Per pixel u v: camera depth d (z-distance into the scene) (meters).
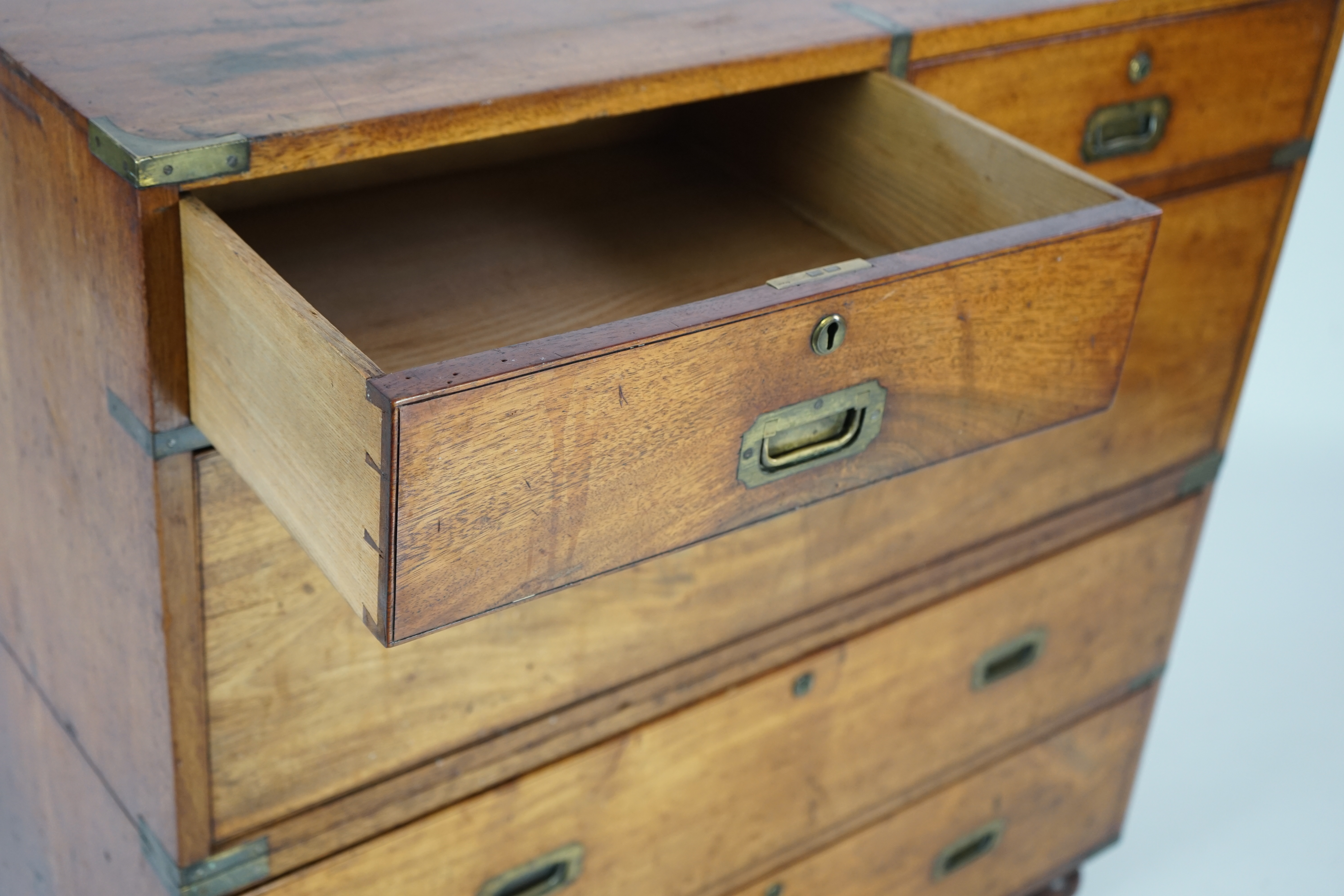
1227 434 1.47
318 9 0.93
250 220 1.03
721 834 1.25
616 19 0.96
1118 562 1.44
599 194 1.11
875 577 1.23
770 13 1.00
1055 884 1.68
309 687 0.93
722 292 0.99
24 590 1.05
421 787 1.02
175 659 0.87
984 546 1.30
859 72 1.00
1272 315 2.54
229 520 0.85
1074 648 1.46
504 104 0.82
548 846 1.12
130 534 0.86
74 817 1.11
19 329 0.91
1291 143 1.32
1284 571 2.21
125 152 0.71
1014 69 1.06
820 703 1.25
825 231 1.08
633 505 0.73
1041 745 1.51
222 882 0.96
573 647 1.04
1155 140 1.20
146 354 0.78
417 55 0.87
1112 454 1.36
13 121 0.82
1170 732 1.91
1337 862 1.74
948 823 1.47
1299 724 1.94
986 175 0.94
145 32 0.86
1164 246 1.27
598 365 0.67
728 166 1.16
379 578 0.67
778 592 1.16
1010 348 0.84
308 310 0.66
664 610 1.08
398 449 0.63
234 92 0.79
